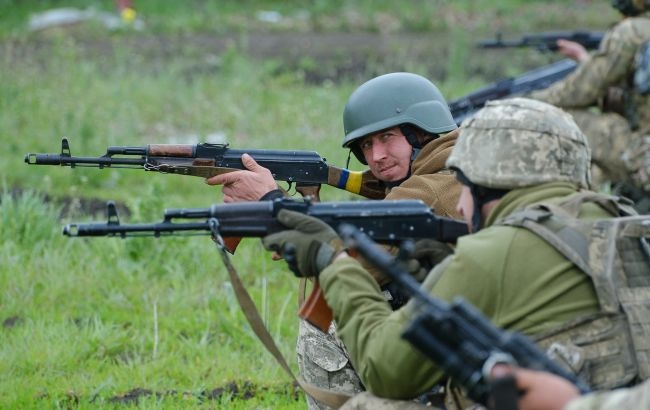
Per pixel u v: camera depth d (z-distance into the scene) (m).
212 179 9.71
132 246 15.40
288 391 11.75
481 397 5.98
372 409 7.47
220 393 11.72
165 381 11.97
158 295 14.48
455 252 7.23
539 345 6.97
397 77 9.43
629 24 17.42
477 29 39.53
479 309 7.09
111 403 11.34
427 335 6.03
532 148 7.26
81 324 13.62
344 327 7.48
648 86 16.84
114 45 35.25
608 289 6.93
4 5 39.12
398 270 6.20
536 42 21.05
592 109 24.80
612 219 7.05
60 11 39.62
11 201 16.53
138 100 26.58
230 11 42.03
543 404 5.83
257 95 27.30
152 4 41.25
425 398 7.70
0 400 11.30
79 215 18.52
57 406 11.16
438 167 9.06
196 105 26.25
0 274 14.70
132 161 9.77
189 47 35.16
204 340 12.83
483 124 7.38
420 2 43.28
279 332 13.12
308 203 7.84
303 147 22.22
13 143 21.89
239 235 7.68
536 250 7.04
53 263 15.12
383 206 7.92
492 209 7.42
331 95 26.92
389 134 9.33
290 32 39.50
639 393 5.52
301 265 7.62
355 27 40.03
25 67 29.97
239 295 7.82
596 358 6.90
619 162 17.53
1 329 13.37
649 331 6.94
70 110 23.94
